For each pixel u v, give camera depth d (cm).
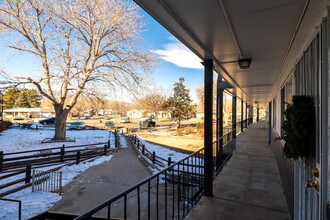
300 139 178
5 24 1319
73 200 531
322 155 135
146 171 807
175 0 173
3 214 443
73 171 805
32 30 1484
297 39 235
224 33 246
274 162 605
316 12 154
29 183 636
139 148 1316
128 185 645
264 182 430
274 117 683
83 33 1560
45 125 3005
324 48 137
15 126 2900
